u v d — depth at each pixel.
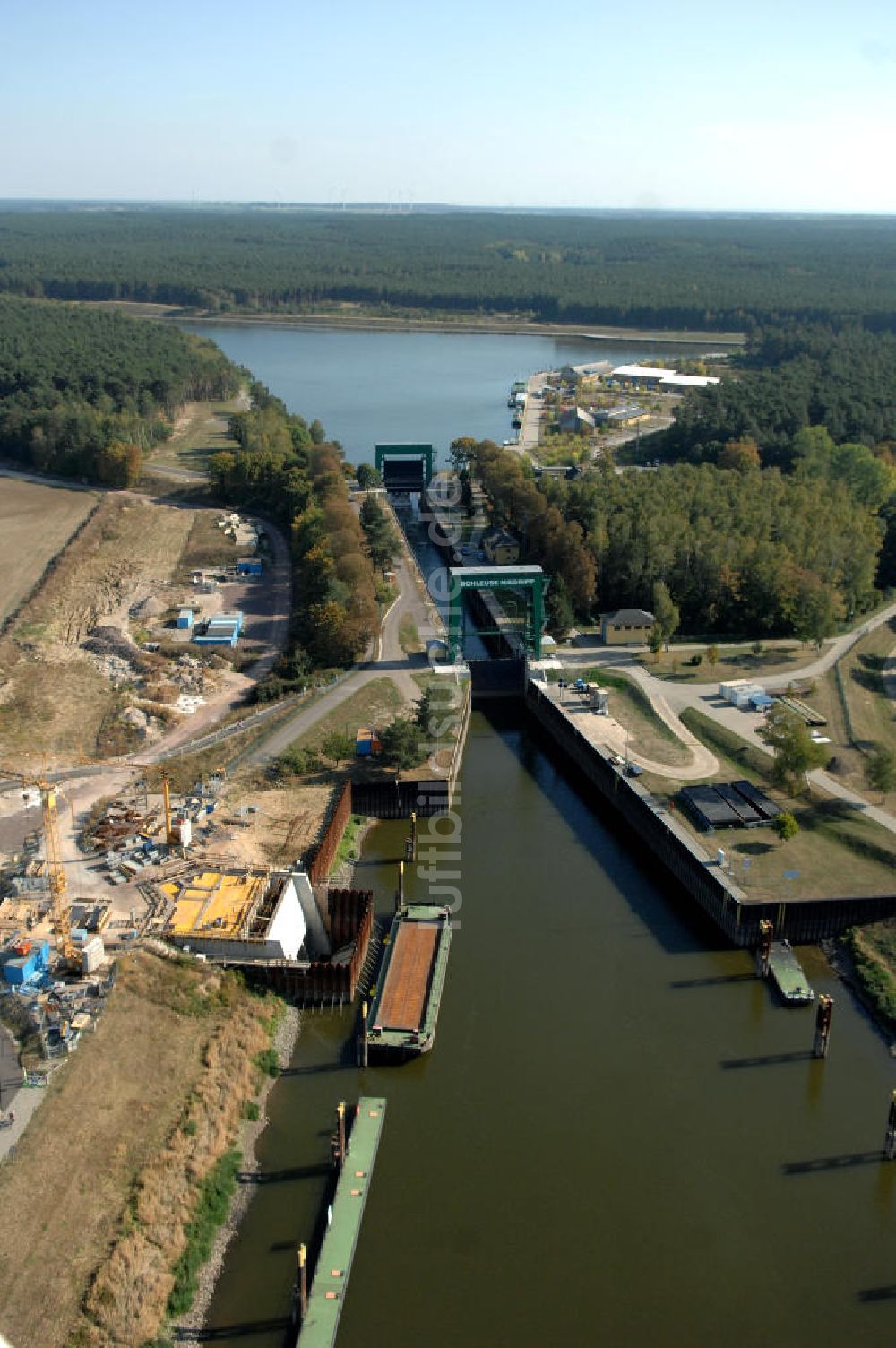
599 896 147.88
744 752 173.88
